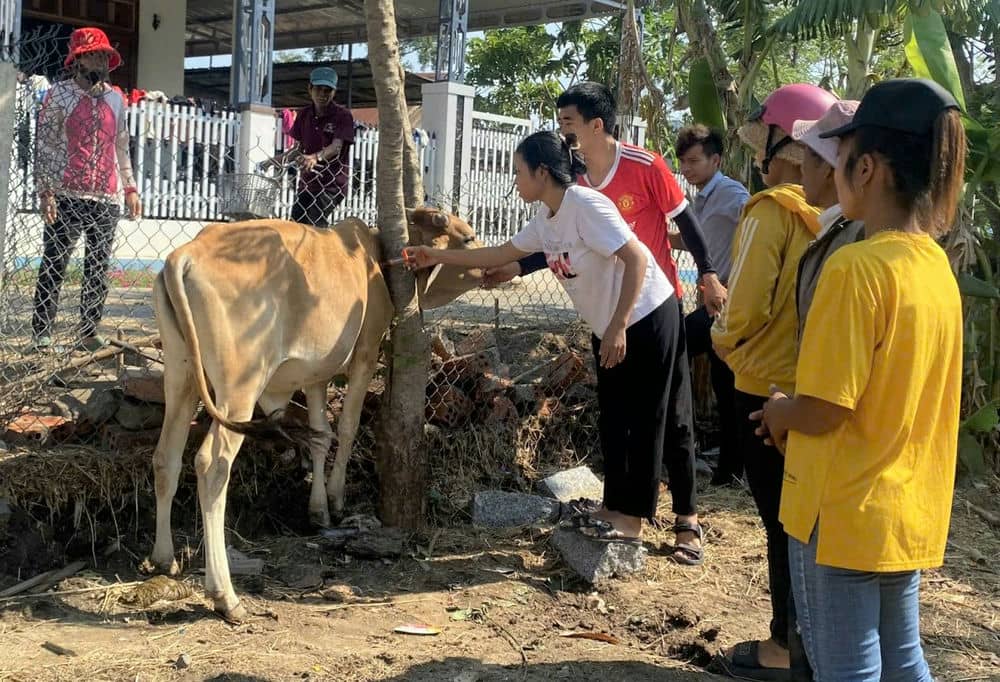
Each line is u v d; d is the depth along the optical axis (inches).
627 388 168.9
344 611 154.9
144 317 277.6
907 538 95.3
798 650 119.4
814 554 98.1
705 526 204.4
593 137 184.4
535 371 246.8
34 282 217.5
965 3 275.3
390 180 182.4
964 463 241.8
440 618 154.8
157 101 424.5
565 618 159.0
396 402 184.2
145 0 629.0
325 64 724.0
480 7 704.4
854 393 92.0
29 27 584.4
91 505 174.2
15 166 214.2
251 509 187.6
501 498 197.9
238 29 475.8
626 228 160.1
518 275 193.3
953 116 93.2
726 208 218.1
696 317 218.1
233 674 131.1
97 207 224.7
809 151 120.9
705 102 286.5
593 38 893.8
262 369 157.6
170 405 158.9
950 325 95.7
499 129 559.5
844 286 92.0
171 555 162.6
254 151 461.4
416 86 741.9
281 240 163.0
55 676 127.8
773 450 132.1
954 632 161.0
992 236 274.5
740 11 320.5
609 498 175.2
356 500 201.5
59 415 195.3
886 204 95.3
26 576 160.2
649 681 138.9
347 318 172.1
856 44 295.9
